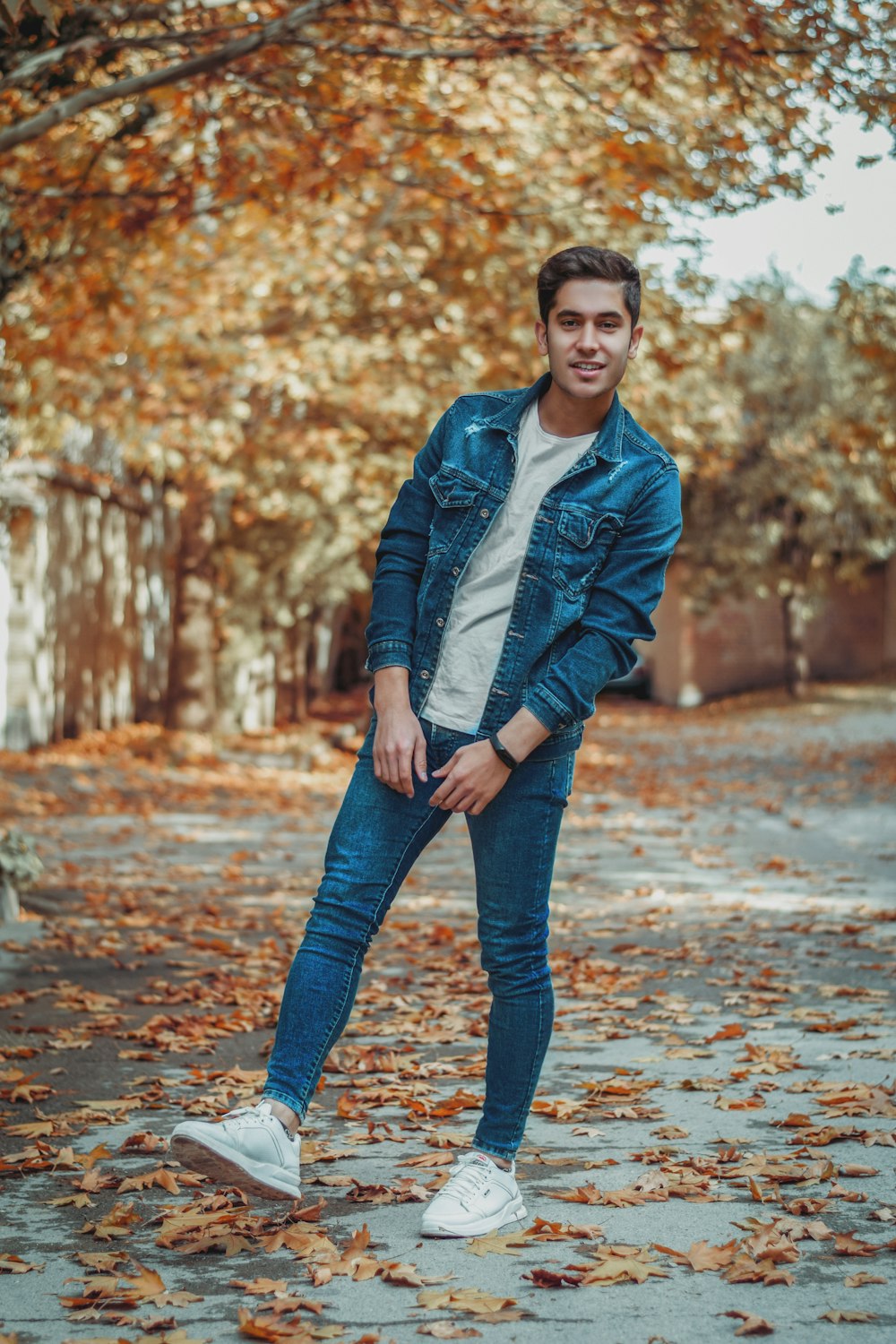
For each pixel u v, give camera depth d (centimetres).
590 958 670
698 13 637
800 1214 321
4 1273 293
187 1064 484
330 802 1500
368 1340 257
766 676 3928
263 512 1728
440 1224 309
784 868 996
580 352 300
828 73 676
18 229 875
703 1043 507
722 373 1984
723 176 781
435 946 723
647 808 1461
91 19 739
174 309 1352
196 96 822
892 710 3155
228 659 2170
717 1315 268
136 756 1841
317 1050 301
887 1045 493
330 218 1341
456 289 1512
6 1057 491
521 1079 319
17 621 1850
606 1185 349
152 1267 296
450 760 301
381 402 1573
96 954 680
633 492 306
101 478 2231
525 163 1031
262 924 784
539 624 303
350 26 756
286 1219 319
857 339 1218
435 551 310
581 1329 263
